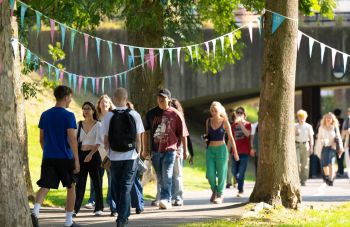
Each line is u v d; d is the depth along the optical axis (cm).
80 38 5966
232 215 2627
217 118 3089
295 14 2781
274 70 2789
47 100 5519
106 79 6019
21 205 1966
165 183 2889
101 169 2753
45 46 5825
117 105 2345
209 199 3394
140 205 2764
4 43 1939
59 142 2300
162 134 2861
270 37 2797
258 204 2742
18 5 3116
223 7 4238
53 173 2298
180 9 3881
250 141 3588
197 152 5888
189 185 4397
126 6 3575
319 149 4338
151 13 3569
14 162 1956
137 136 2338
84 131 2716
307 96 6719
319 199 3356
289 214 2677
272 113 2794
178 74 6112
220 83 6119
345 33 6031
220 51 4394
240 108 3641
